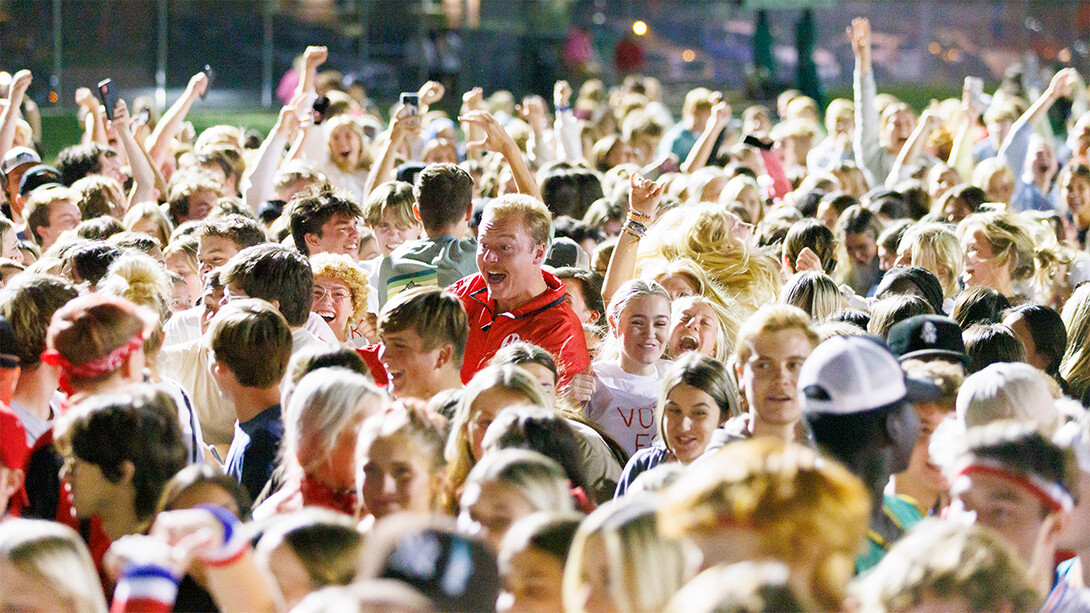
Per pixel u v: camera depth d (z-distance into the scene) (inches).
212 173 651.5
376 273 467.8
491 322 363.3
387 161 625.0
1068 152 968.3
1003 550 157.9
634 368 358.6
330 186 453.4
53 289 295.3
